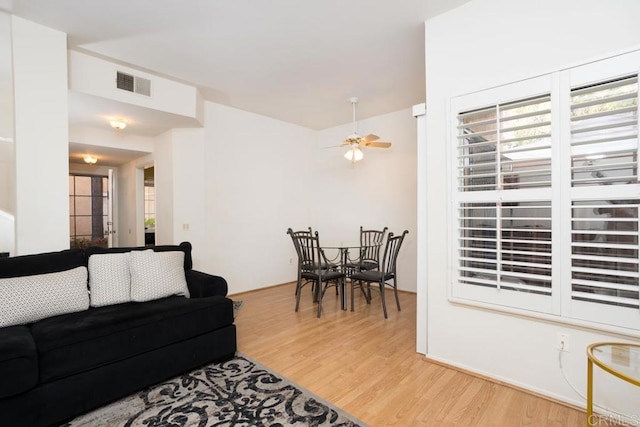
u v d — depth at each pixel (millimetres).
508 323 2082
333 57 3104
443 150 2367
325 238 5738
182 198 4188
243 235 4742
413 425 1707
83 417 1792
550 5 1929
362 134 5188
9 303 1958
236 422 1747
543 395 1944
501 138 2074
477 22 2211
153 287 2555
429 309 2459
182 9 2350
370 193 5098
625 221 1647
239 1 2264
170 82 3572
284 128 5328
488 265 2162
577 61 1799
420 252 2568
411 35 2705
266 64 3232
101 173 6094
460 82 2283
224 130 4520
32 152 2486
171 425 1723
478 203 2199
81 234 6012
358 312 3682
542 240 1931
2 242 3791
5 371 1542
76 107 3336
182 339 2229
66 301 2152
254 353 2609
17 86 2426
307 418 1774
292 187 5457
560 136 1850
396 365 2387
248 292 4715
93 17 2430
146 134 4555
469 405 1881
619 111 1667
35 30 2496
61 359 1733
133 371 1978
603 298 1716
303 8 2348
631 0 1689
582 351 1817
